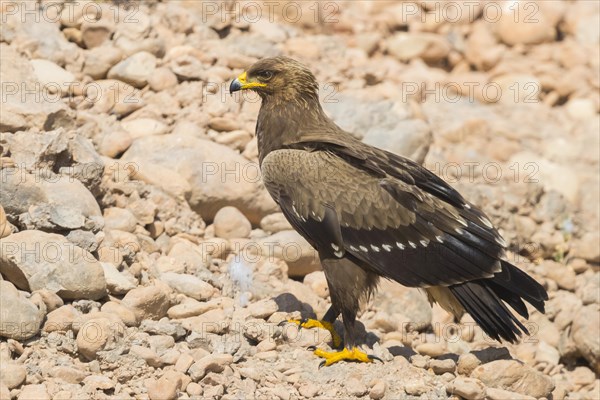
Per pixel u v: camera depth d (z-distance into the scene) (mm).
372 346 12086
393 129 16156
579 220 16484
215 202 14117
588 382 13633
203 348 11289
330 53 18719
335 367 11359
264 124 12594
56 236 11672
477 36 20500
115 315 11125
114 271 11844
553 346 14164
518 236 15930
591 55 20688
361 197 11500
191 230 13742
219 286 12758
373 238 11469
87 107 15102
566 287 15242
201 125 15414
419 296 13484
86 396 10219
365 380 11156
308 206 11609
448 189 11789
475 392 10875
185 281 12375
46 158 12836
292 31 19094
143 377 10734
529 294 11188
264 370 11141
